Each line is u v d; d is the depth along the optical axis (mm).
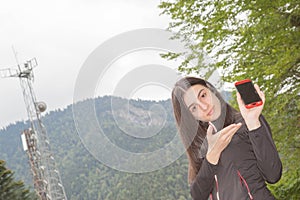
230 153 3189
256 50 11039
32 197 32438
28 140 23984
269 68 10242
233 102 9328
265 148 3119
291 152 10984
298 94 10734
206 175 3148
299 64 10570
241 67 11008
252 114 3111
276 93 10750
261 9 10492
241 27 10844
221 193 3184
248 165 3180
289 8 10383
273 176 3188
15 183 33438
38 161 23562
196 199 3232
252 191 3158
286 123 10930
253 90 3121
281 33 10461
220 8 10773
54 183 22812
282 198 10445
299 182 10391
